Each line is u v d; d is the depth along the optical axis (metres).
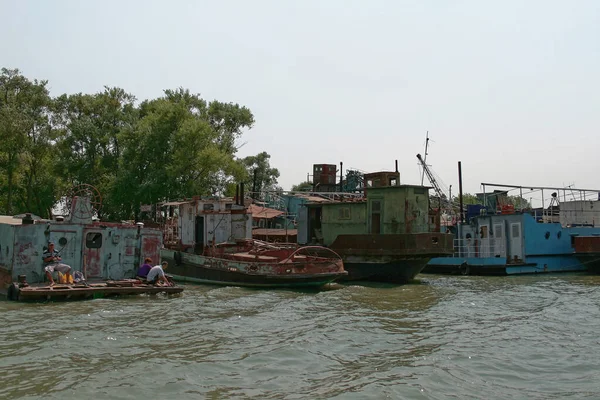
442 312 17.03
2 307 15.99
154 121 47.59
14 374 9.32
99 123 53.62
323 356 11.04
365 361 10.73
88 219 19.66
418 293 22.33
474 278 30.42
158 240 21.08
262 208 44.16
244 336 12.72
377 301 19.45
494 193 40.12
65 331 12.70
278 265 22.25
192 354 10.91
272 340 12.34
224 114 56.06
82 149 52.94
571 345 12.40
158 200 45.72
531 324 15.03
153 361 10.25
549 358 11.23
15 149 43.53
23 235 18.23
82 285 18.11
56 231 18.81
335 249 28.41
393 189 27.66
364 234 27.25
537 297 21.17
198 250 27.67
